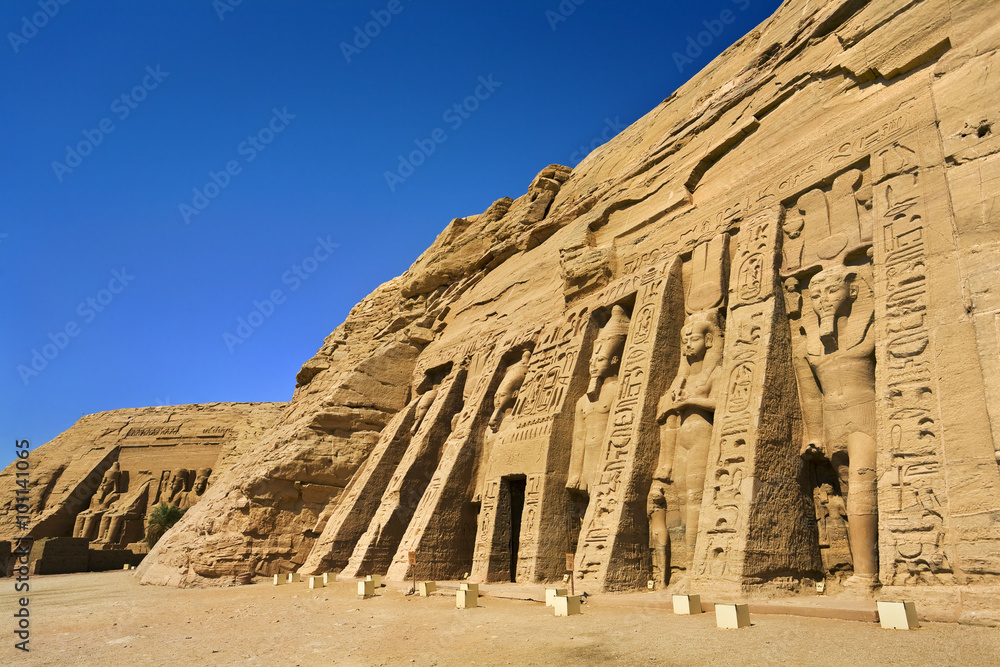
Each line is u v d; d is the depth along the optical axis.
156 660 7.52
